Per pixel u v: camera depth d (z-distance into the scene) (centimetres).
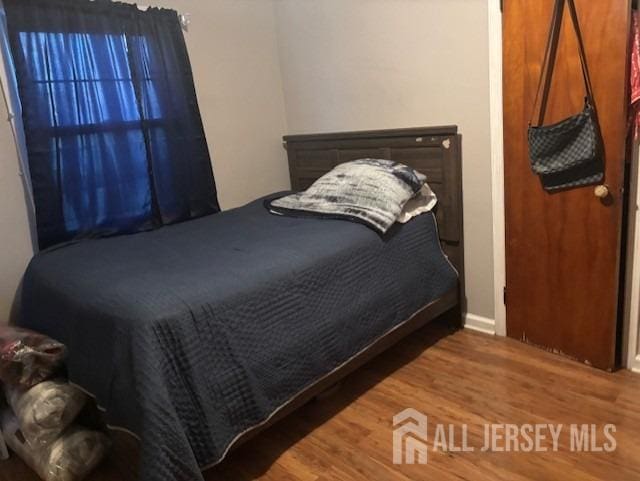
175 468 141
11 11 214
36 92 223
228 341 161
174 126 271
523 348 246
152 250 216
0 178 227
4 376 182
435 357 247
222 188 310
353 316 203
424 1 245
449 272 253
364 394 221
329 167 308
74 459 175
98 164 246
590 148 198
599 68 192
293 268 186
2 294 232
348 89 295
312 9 299
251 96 318
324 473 176
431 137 253
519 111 221
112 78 246
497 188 240
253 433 168
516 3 210
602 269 210
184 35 280
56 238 237
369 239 217
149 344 144
